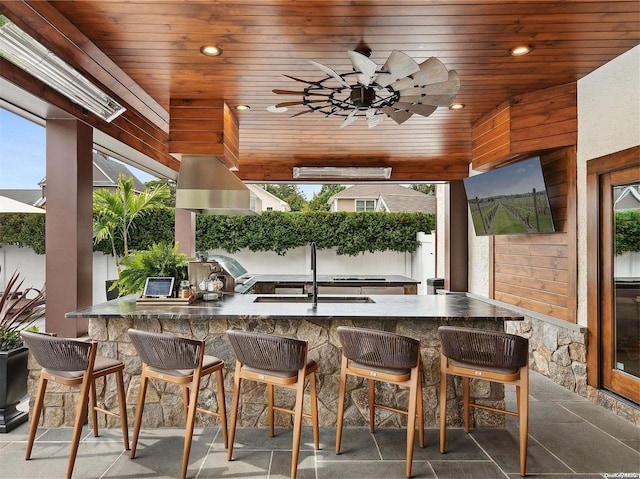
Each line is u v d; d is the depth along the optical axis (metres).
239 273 5.68
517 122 3.72
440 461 2.51
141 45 2.71
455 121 4.43
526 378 2.36
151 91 3.51
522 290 4.54
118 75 3.19
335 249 9.32
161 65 3.01
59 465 2.44
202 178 3.73
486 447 2.69
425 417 3.01
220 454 2.58
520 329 4.54
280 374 2.39
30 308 3.34
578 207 3.58
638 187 3.00
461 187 6.39
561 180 3.78
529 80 3.39
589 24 2.49
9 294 3.30
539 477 2.33
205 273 3.66
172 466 2.44
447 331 2.46
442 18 2.40
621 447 2.68
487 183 4.48
